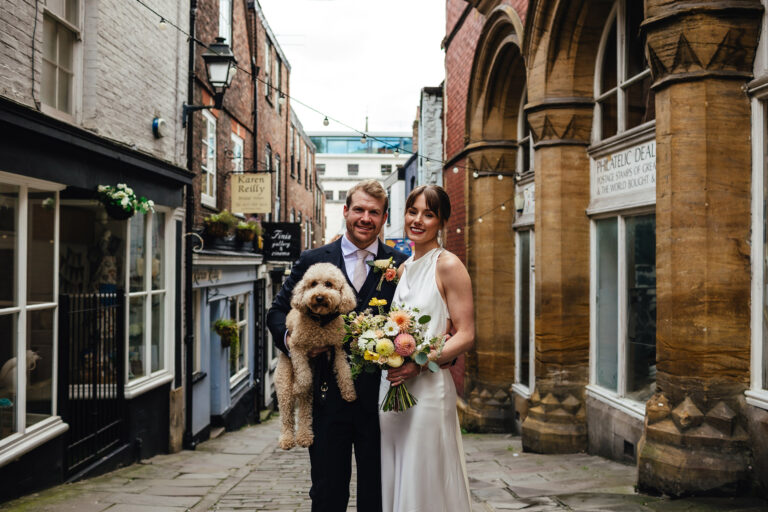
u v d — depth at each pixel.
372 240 3.11
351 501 4.99
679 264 4.61
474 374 10.60
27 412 5.08
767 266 4.39
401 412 2.74
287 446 2.81
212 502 4.96
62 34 5.87
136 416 7.33
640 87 6.34
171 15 8.39
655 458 4.61
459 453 2.81
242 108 13.01
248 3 13.97
